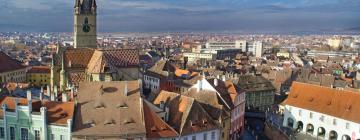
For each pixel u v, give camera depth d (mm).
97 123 78500
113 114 80250
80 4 168875
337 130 117688
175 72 183875
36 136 78250
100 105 81625
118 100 82812
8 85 128375
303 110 127438
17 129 78812
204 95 106438
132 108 82000
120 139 76688
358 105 115875
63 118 78625
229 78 170875
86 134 75875
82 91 84875
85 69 134000
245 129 134500
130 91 85062
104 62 126812
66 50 135375
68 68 131750
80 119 79062
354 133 113125
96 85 85750
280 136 118438
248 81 166625
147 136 78750
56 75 136625
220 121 96125
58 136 77250
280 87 196750
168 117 87938
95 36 174375
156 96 100438
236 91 117875
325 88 127375
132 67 141625
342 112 117375
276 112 149625
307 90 131375
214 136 91562
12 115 78562
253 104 164000
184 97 91688
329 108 121250
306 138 119625
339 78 198750
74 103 82000
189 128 85250
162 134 80375
